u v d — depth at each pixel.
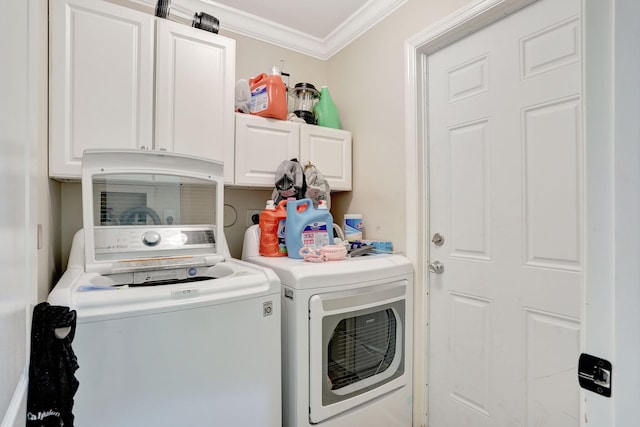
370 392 1.46
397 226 1.83
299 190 1.80
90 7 1.38
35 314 0.71
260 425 1.14
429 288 1.71
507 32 1.38
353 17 2.08
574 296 1.18
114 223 1.33
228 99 1.72
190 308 1.00
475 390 1.48
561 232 1.22
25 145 0.56
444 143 1.65
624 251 0.42
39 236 1.04
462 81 1.57
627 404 0.41
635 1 0.41
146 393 0.93
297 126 1.95
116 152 1.25
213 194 1.52
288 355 1.30
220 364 1.06
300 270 1.32
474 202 1.51
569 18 1.20
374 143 2.01
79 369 0.85
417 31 1.72
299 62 2.35
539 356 1.27
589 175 0.45
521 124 1.34
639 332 0.41
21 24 0.51
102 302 0.89
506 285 1.38
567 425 1.19
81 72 1.36
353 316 1.43
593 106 0.45
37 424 0.66
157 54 1.53
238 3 1.96
